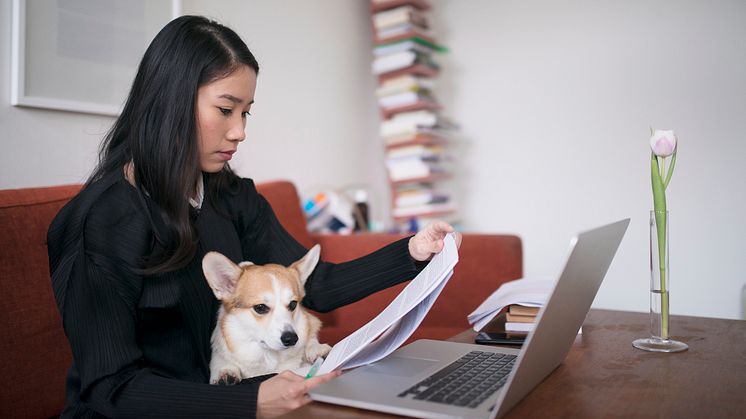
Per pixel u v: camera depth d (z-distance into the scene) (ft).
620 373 2.81
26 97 5.15
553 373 2.82
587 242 2.32
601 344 3.45
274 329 3.68
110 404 2.72
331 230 8.36
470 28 11.20
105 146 3.65
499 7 10.94
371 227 9.66
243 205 4.29
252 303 3.72
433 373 2.65
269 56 8.41
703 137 9.48
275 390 2.52
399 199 10.38
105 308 2.99
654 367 2.93
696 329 3.91
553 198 10.59
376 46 11.37
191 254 3.39
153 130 3.33
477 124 11.19
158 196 3.33
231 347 3.65
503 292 4.25
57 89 5.44
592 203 10.28
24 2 5.11
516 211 10.91
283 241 4.41
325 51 9.81
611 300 10.10
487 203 11.14
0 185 5.05
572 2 10.34
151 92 3.35
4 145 5.08
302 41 9.18
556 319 2.37
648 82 9.82
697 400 2.40
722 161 9.37
